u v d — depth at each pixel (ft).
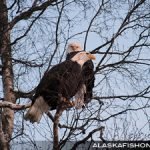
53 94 39.29
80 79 39.78
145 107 37.11
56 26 37.81
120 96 38.40
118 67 40.09
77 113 32.68
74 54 43.04
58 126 33.99
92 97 36.83
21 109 39.91
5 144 40.40
